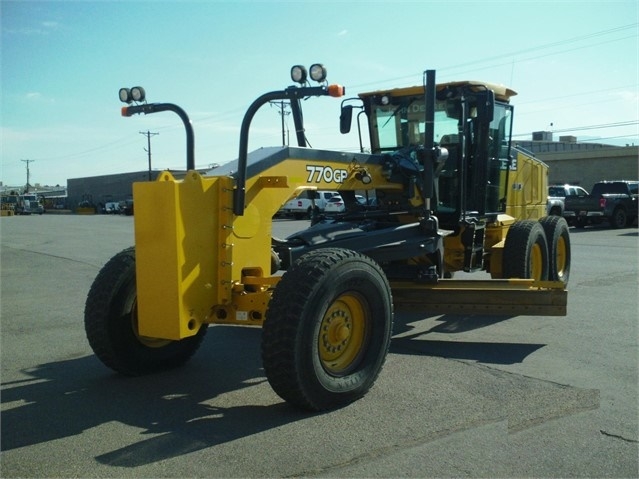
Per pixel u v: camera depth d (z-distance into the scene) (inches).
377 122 342.3
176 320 191.8
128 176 3159.5
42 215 2620.6
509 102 362.3
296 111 255.8
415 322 326.6
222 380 229.6
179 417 191.6
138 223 196.9
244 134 201.2
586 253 640.4
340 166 249.1
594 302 370.3
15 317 352.5
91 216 2268.7
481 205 328.8
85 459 162.4
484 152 323.3
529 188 436.1
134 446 170.1
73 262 629.3
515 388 215.2
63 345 286.4
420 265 294.0
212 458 162.1
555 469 154.8
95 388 221.3
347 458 161.0
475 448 166.7
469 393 210.2
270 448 167.6
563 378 226.5
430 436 174.4
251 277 209.3
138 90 236.4
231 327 321.4
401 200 287.9
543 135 2402.8
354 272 197.9
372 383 208.1
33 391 218.5
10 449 169.0
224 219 202.7
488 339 287.4
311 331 186.4
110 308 223.3
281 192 222.8
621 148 1734.7
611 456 161.8
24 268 581.3
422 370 237.6
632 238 830.5
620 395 207.5
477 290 267.3
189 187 193.3
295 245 244.5
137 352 231.3
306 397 188.1
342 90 190.1
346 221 287.9
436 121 323.9
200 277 197.2
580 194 1200.8
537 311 260.1
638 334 293.0
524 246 339.9
